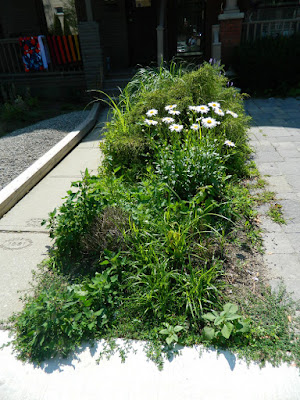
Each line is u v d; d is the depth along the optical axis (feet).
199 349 6.43
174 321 6.93
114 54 31.99
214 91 15.05
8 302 7.82
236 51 24.59
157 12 30.19
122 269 8.25
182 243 8.22
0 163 15.92
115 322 7.06
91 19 25.53
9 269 8.91
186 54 33.47
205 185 10.62
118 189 10.37
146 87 17.51
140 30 32.17
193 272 7.73
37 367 6.32
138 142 13.00
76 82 28.96
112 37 31.22
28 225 10.92
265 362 6.11
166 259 8.05
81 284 7.99
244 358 6.21
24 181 13.01
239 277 8.04
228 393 5.68
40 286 8.13
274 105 21.97
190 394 5.71
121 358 6.37
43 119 23.95
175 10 31.53
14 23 32.76
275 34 25.88
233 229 9.65
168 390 5.80
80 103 27.76
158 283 7.45
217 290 7.36
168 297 7.34
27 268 8.92
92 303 7.31
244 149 14.14
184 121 13.98
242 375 5.93
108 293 7.52
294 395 5.59
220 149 12.26
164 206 9.88
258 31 26.43
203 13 31.40
